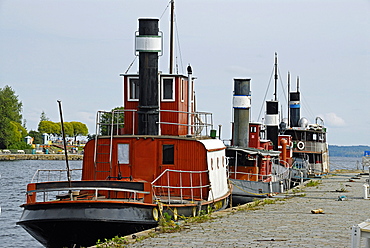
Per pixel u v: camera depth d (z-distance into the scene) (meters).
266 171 67.75
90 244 33.47
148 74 41.94
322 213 41.44
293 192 63.84
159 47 42.00
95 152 40.34
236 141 69.62
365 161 59.69
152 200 34.19
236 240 28.77
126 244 27.97
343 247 26.62
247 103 69.56
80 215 32.31
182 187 37.91
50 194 71.56
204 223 35.38
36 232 33.47
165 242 28.31
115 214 32.59
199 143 40.25
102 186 33.97
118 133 45.00
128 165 40.53
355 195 59.12
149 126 41.88
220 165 45.09
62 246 33.81
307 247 26.62
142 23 42.03
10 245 46.12
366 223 22.50
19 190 88.69
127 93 44.00
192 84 46.47
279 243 27.77
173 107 43.50
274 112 88.75
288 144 94.94
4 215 60.75
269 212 42.22
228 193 47.22
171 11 54.72
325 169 112.19
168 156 40.56
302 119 111.69
